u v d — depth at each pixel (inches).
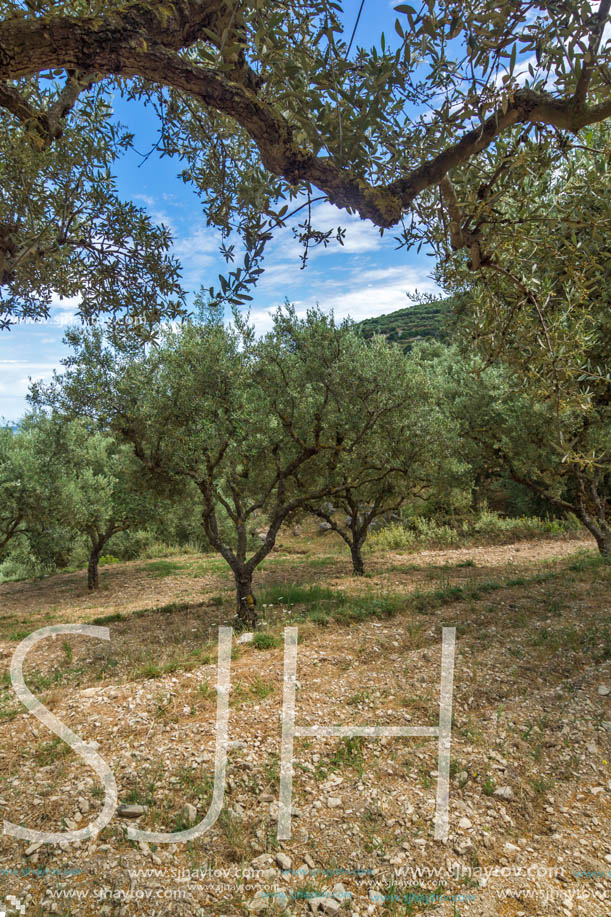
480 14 69.7
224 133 133.3
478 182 107.8
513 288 124.3
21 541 677.9
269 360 364.5
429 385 440.5
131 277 164.2
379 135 85.9
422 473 507.5
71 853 128.0
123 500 508.7
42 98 125.9
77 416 374.6
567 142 87.4
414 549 770.8
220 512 903.1
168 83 76.2
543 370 123.5
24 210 142.4
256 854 128.6
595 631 278.5
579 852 128.3
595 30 70.8
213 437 322.7
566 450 132.0
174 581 653.3
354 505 564.7
